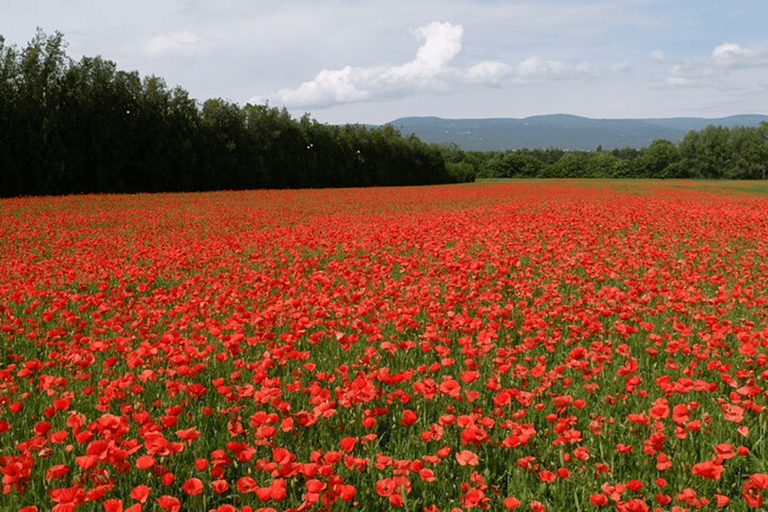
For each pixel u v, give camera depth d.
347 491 2.73
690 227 16.89
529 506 3.14
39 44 50.44
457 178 110.62
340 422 4.06
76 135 50.78
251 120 70.31
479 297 7.46
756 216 20.75
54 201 36.81
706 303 7.38
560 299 7.39
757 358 4.73
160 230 20.03
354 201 39.72
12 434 3.88
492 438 3.73
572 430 3.56
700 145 133.00
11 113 46.62
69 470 3.42
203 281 9.31
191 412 4.30
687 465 3.35
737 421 3.86
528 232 15.38
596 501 2.87
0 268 10.52
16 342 6.18
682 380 4.08
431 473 3.09
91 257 11.64
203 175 61.69
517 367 4.70
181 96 61.22
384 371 4.24
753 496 2.98
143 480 3.38
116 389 4.19
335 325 6.33
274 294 7.80
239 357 5.58
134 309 7.18
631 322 6.34
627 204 30.20
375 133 93.94
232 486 3.38
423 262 11.05
